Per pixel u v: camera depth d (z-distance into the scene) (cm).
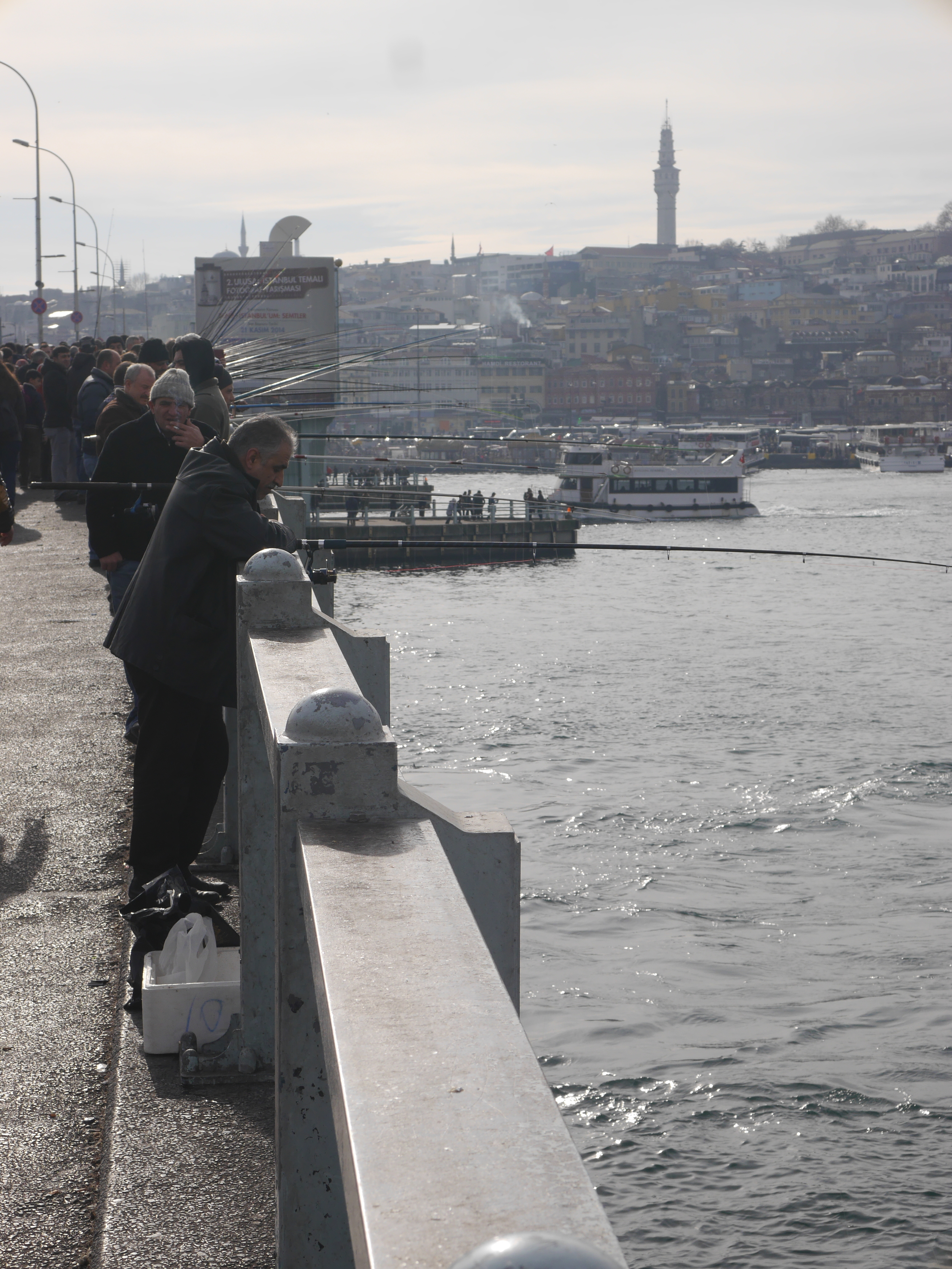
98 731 655
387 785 169
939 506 11138
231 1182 256
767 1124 1309
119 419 769
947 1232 1131
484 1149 89
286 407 1103
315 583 383
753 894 2036
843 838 2338
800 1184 1203
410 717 3384
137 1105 288
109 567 580
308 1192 187
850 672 4128
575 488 9125
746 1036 1502
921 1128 1292
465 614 5375
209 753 403
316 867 148
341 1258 188
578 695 3694
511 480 12250
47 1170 265
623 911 1939
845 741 3109
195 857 408
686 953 1769
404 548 507
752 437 18500
